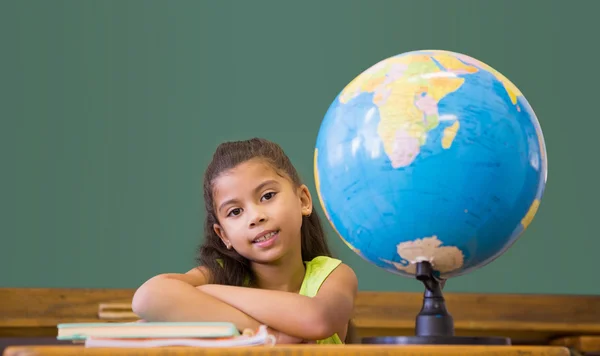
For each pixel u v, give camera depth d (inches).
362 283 140.9
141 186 145.3
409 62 47.4
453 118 44.6
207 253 69.1
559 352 40.9
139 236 144.2
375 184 45.4
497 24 155.9
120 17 149.0
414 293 121.1
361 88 47.5
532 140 46.3
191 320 57.1
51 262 141.7
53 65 146.5
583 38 156.6
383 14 154.0
